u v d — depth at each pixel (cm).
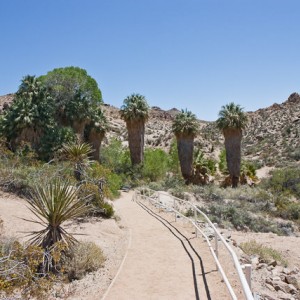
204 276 836
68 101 4600
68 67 5097
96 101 5094
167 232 1398
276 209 3397
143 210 2147
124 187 4059
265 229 2614
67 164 1809
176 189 3647
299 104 11888
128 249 1144
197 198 3488
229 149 4425
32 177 1822
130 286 809
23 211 1586
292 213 3244
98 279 895
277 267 1216
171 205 2609
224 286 757
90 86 4944
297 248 1736
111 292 778
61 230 1047
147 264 970
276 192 4162
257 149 8925
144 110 4684
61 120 4562
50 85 4662
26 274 655
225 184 4512
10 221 1400
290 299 841
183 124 4591
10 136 3769
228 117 4369
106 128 4828
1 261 638
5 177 1836
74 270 920
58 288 834
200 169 4825
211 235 1318
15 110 3850
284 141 8850
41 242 1010
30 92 4191
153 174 4653
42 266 872
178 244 1177
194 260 974
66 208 1044
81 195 1538
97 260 990
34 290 651
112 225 1557
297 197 4238
